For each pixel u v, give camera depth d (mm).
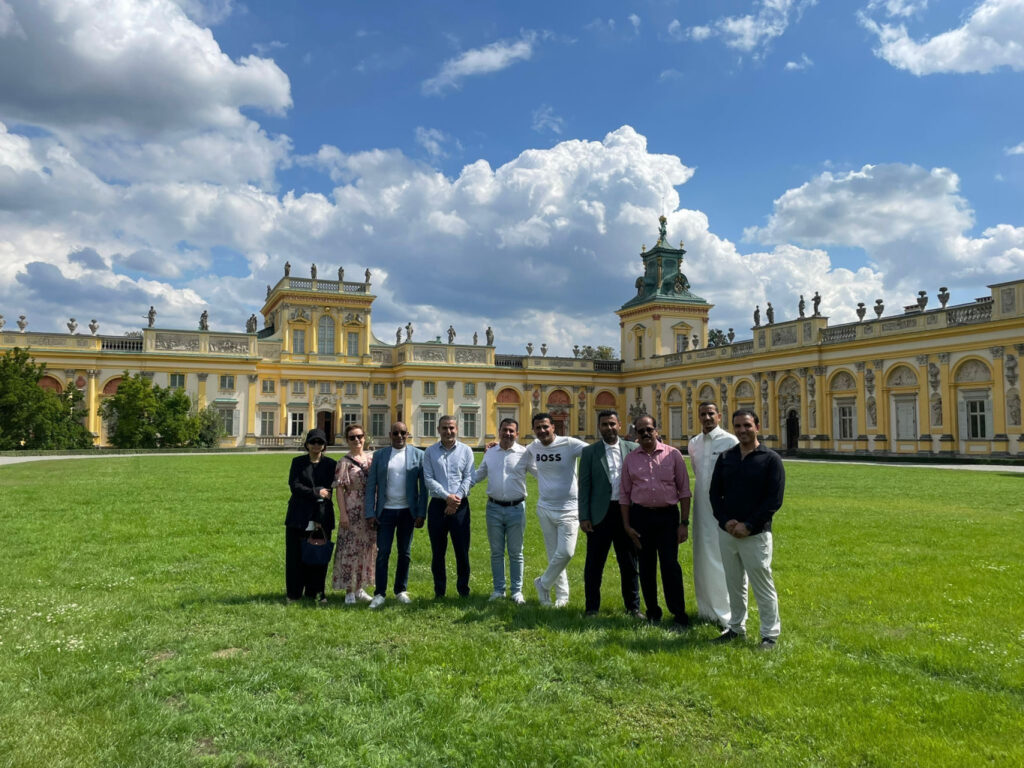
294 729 5605
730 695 6141
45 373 59781
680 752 5160
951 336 44594
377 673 6695
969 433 43969
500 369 74375
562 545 9469
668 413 71000
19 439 50156
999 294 42031
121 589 9992
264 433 68000
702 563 8836
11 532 14625
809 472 33688
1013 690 6270
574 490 9672
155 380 63344
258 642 7695
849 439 51438
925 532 14914
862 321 50688
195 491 23094
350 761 5102
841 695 6148
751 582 7777
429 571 11852
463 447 10180
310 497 9641
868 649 7441
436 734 5480
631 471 8938
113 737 5328
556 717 5770
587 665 6957
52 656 7008
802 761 5020
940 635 7789
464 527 10047
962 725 5523
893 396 48438
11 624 8070
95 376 61312
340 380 71062
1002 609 8859
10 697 6016
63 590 9852
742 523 7668
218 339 65812
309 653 7340
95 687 6344
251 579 10766
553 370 75875
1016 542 13750
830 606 9125
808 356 54156
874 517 17203
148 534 14594
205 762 5059
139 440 55656
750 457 7848
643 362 75062
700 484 8891
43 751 5055
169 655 7359
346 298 71625
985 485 26219
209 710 5887
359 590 9852
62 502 19734
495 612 8992
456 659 7086
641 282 78000
